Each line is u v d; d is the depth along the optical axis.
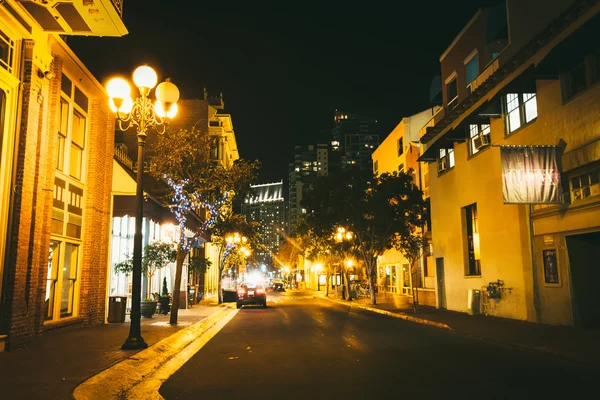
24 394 6.96
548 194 15.10
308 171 181.25
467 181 22.36
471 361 10.47
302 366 10.08
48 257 13.60
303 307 31.67
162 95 13.11
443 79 26.58
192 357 11.64
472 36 22.83
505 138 18.86
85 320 16.36
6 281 11.02
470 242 22.73
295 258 98.69
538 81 16.58
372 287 30.66
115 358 10.01
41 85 12.34
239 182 21.00
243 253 36.09
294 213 177.12
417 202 29.41
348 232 31.94
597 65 13.91
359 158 194.12
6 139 11.12
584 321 15.02
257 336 15.71
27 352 10.78
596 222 13.91
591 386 7.98
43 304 13.32
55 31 12.34
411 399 7.16
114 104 12.23
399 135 41.09
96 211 17.19
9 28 11.05
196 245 34.53
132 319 11.64
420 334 15.77
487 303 20.22
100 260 17.66
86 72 15.83
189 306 29.45
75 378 8.02
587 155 13.95
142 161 12.75
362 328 17.86
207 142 20.70
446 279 24.83
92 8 11.27
